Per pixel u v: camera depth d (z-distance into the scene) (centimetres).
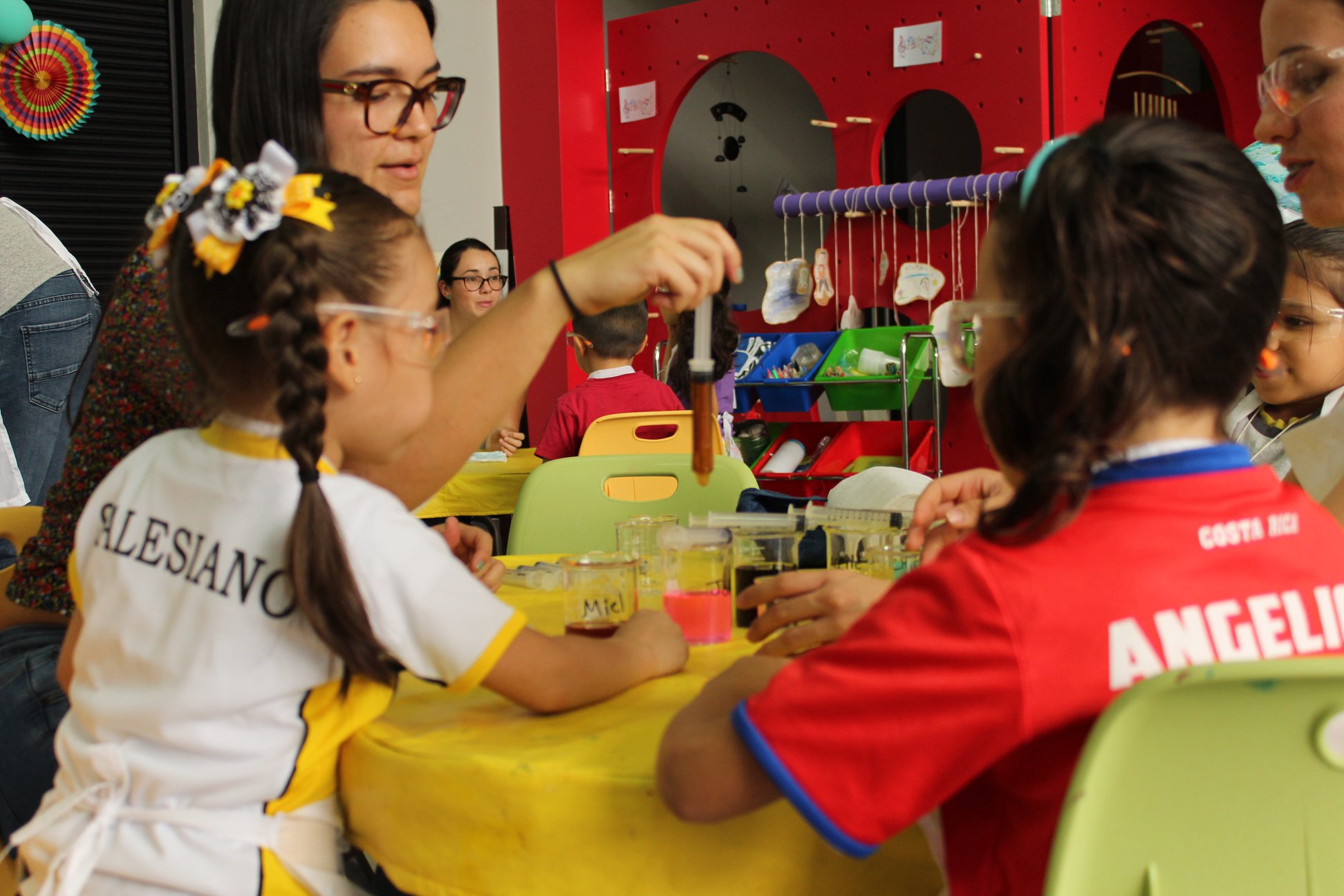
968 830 73
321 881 87
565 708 91
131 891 84
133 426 117
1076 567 66
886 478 157
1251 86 438
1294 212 213
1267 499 71
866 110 405
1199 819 63
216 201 85
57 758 96
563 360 482
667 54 463
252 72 124
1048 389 66
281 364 80
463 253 388
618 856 78
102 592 91
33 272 227
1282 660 58
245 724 85
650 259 106
